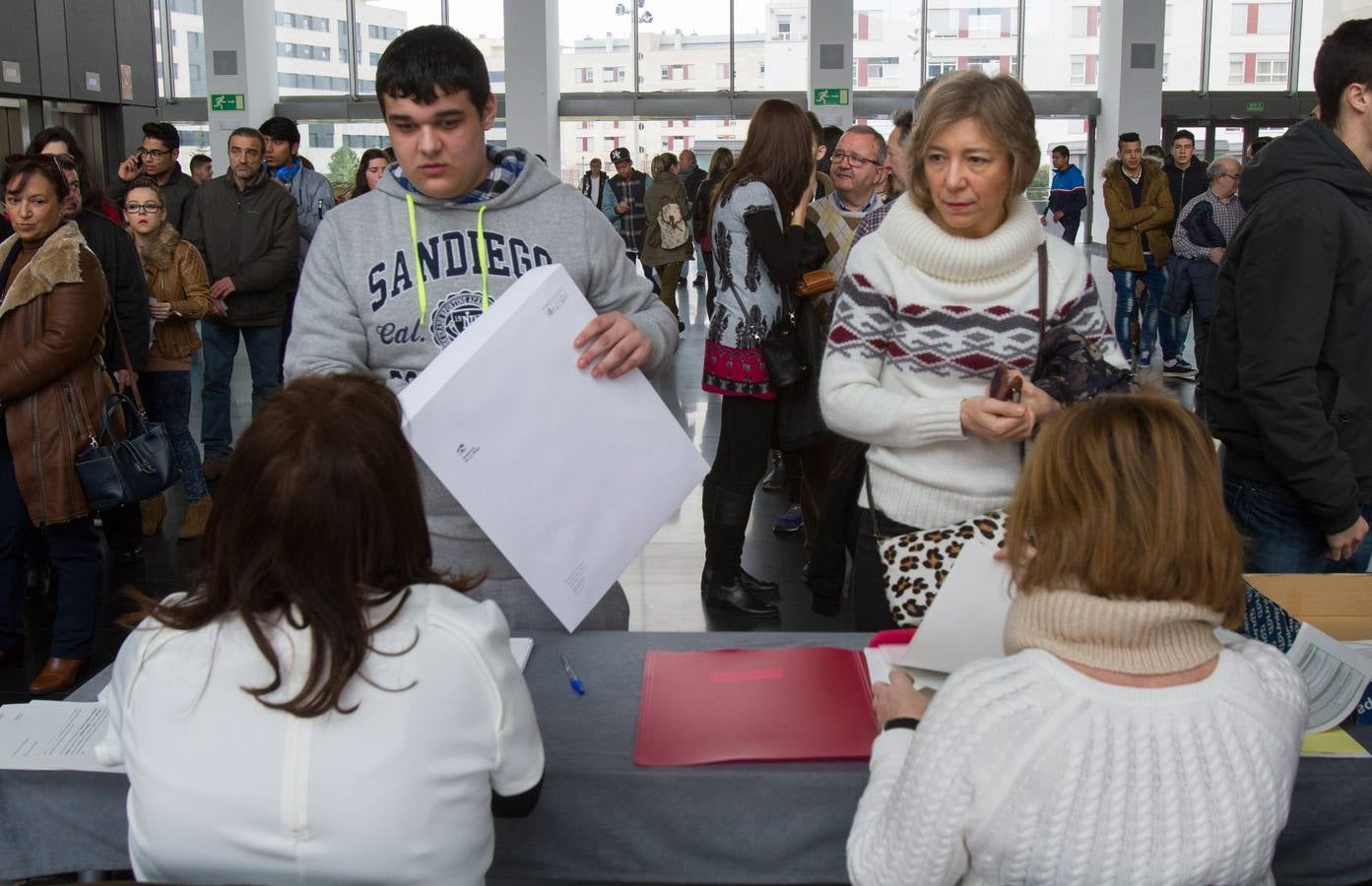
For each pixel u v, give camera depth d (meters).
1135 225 9.08
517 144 17.48
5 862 1.54
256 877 1.17
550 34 17.61
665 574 4.42
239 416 7.19
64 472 3.32
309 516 1.15
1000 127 1.78
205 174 11.12
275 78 18.28
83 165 4.25
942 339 1.89
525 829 1.52
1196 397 7.66
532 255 1.97
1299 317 2.12
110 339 3.96
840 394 1.92
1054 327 1.91
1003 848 1.11
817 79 16.91
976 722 1.12
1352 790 1.52
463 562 1.95
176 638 1.19
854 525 2.15
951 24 18.00
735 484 3.89
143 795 1.18
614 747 1.56
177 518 5.16
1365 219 2.15
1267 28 17.83
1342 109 2.18
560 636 1.95
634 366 1.72
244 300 5.73
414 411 1.60
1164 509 1.09
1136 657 1.13
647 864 1.53
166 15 18.42
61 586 3.48
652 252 11.59
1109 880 1.10
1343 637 1.94
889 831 1.17
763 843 1.51
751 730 1.58
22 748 1.58
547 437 1.68
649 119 18.41
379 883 1.16
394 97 1.83
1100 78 17.81
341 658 1.13
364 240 1.95
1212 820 1.10
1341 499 2.15
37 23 11.49
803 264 3.54
